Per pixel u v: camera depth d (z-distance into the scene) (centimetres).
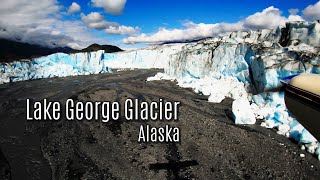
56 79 5209
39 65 5562
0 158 1725
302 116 543
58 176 1525
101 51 6700
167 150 1808
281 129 2077
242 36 4250
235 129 2148
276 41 3497
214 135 2042
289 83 570
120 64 8788
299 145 1827
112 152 1800
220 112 2644
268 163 1623
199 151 1788
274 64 2703
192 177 1493
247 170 1557
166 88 4003
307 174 1509
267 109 2473
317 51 2747
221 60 3803
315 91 517
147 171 1557
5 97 3412
